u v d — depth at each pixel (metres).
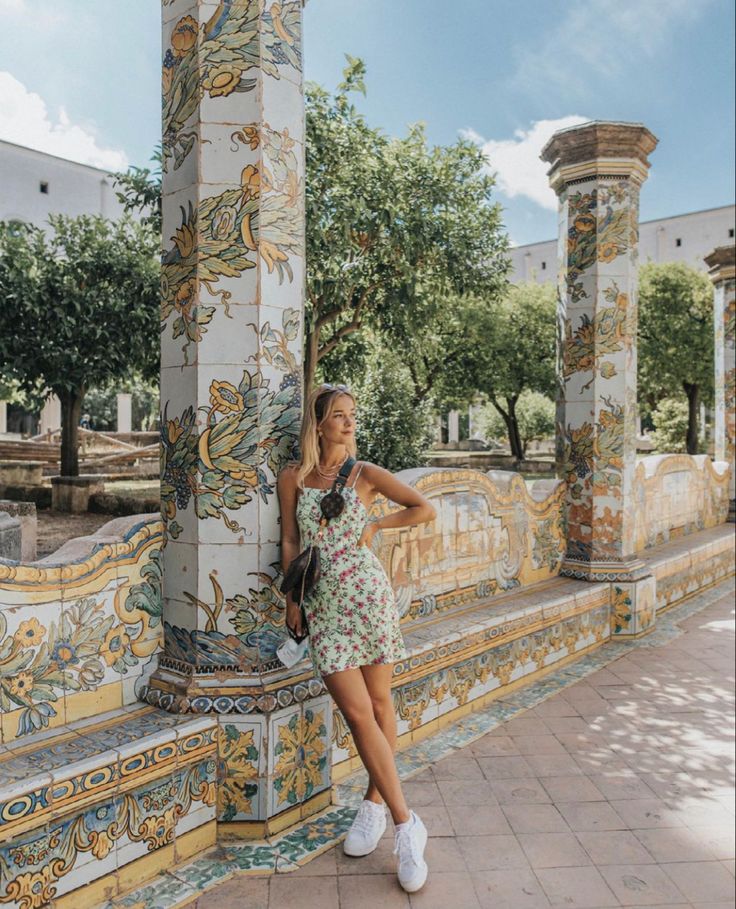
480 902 2.62
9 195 22.08
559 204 6.15
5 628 2.50
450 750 3.90
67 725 2.71
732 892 2.71
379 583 2.82
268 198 2.88
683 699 4.68
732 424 9.97
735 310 9.93
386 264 10.13
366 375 12.70
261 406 2.88
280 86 2.92
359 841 2.86
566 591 5.52
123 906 2.52
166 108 3.00
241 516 2.90
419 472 4.42
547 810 3.30
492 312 19.12
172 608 3.01
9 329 11.30
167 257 2.99
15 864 2.27
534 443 35.53
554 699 4.66
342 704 2.77
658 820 3.22
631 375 5.99
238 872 2.74
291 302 2.99
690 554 7.59
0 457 17.00
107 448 19.14
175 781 2.75
